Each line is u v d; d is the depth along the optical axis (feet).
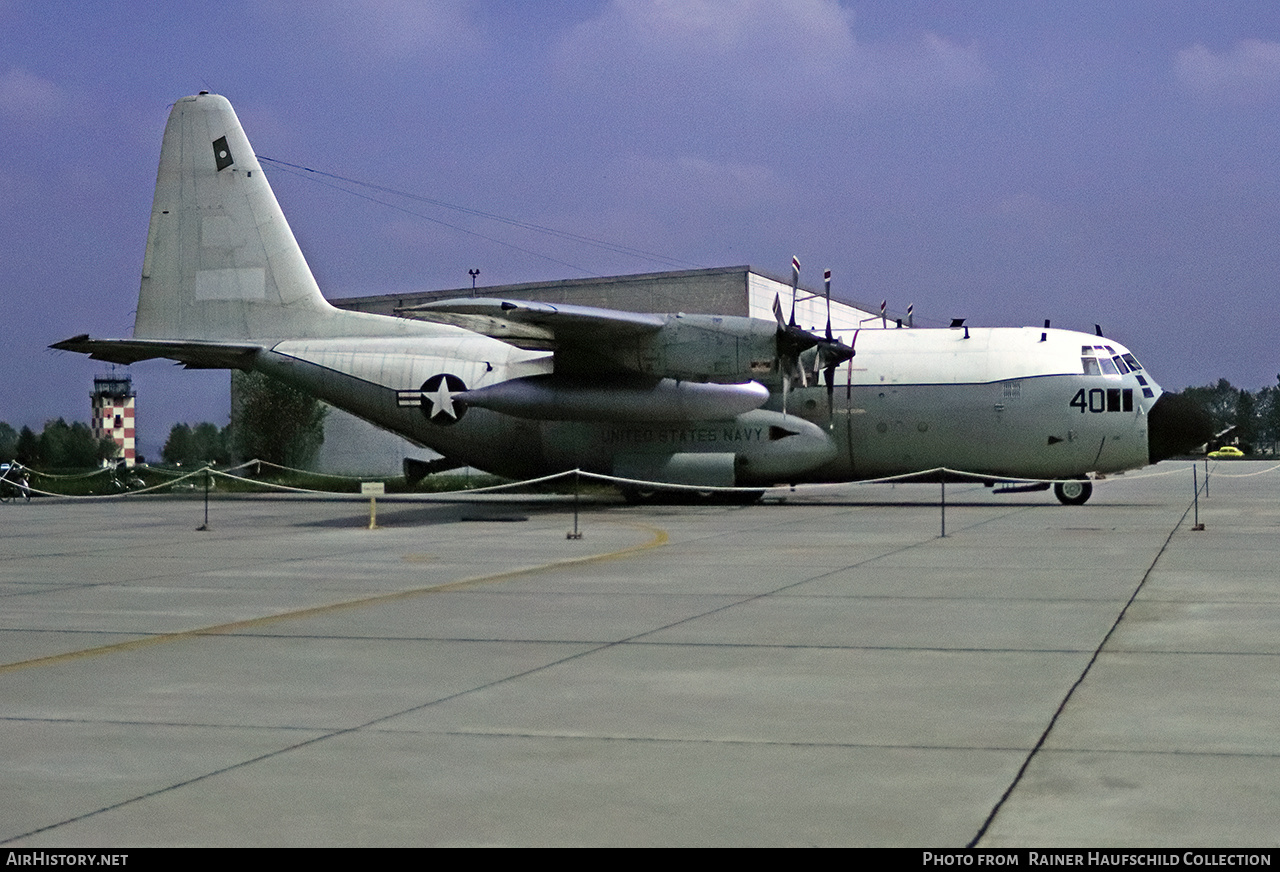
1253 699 25.08
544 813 18.16
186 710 25.09
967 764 20.52
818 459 94.22
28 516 95.61
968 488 128.98
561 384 91.71
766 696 25.98
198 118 104.88
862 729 23.03
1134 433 89.86
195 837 17.19
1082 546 58.75
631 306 155.63
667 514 87.61
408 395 100.01
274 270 103.96
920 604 39.55
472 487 146.00
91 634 35.14
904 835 17.01
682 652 31.27
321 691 26.89
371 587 45.93
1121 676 27.58
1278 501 97.86
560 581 47.14
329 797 19.01
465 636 34.12
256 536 72.33
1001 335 93.71
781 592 42.98
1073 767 20.24
